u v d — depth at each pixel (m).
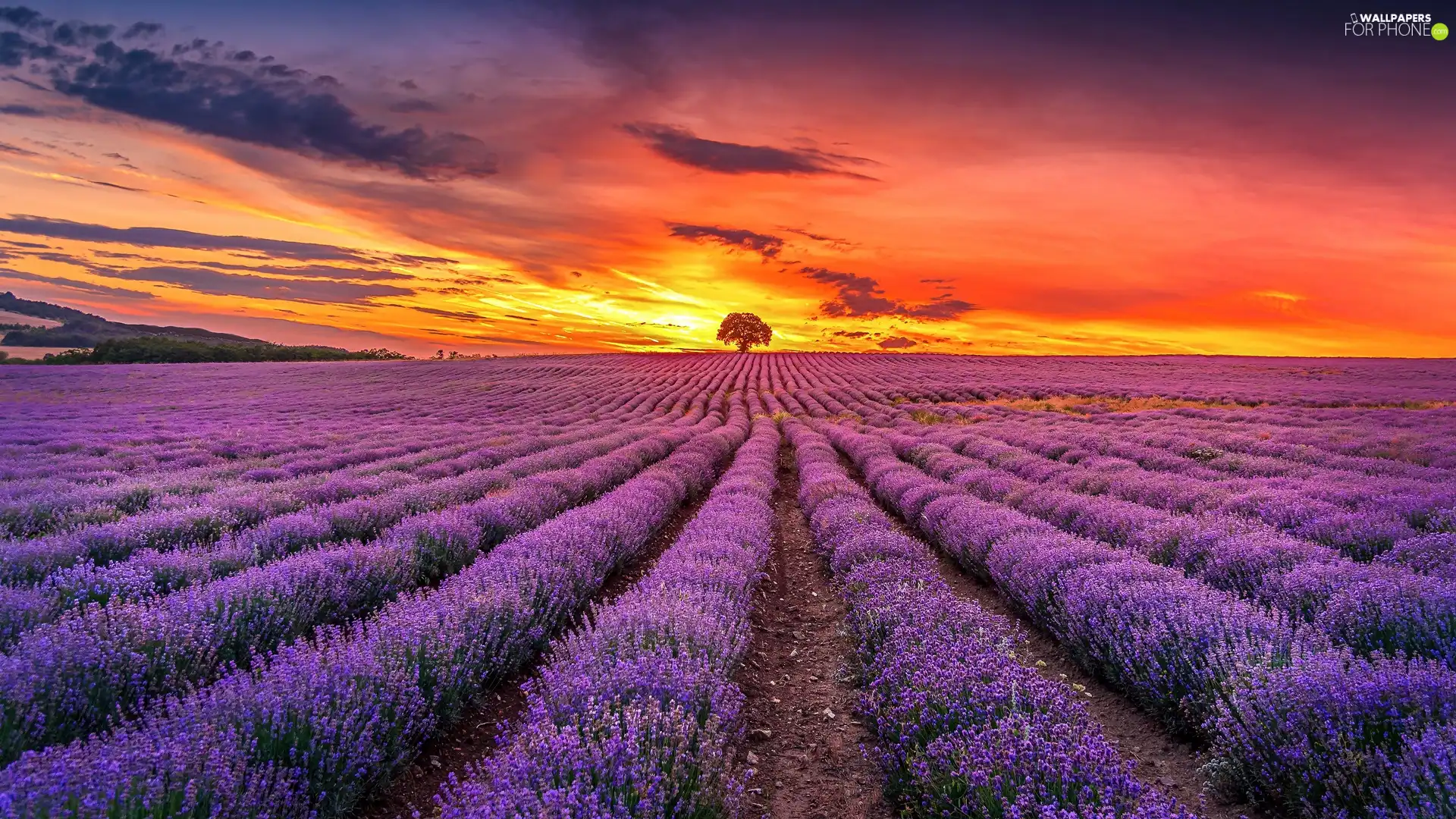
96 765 2.84
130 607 4.75
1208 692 4.37
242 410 37.03
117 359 80.44
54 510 9.81
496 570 6.56
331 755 3.51
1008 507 10.86
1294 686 3.66
